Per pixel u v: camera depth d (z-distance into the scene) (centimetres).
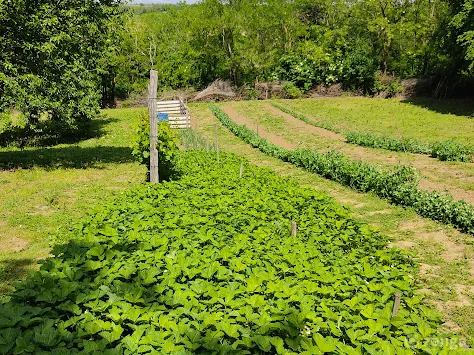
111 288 427
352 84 4541
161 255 512
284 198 962
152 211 755
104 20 1839
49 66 1566
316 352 330
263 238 655
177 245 567
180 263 488
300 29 5025
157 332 349
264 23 4956
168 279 441
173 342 341
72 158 1809
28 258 767
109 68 4194
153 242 560
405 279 534
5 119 2430
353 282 482
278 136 2631
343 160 1508
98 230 603
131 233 591
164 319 359
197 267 494
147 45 5219
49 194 1193
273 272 491
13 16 1373
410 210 1102
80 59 1752
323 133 2692
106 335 340
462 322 592
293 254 552
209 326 366
